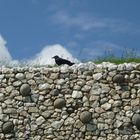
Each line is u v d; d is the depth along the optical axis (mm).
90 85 19406
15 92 19594
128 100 19234
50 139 19219
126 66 19469
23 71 19766
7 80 19719
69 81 19500
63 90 19453
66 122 19234
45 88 19531
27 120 19375
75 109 19312
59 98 19406
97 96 19312
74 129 19188
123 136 19000
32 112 19422
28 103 19469
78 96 19344
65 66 19734
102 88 19359
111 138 19031
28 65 21469
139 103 19203
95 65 19609
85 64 19656
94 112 19219
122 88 19328
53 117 19312
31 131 19312
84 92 19391
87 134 19125
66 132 19203
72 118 19250
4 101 19562
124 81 19391
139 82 19359
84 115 19141
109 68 19469
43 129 19281
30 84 19625
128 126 19078
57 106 19328
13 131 19359
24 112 19438
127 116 19125
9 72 19766
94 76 19453
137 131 19031
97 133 19094
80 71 19562
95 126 19125
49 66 21109
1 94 19609
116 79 19328
